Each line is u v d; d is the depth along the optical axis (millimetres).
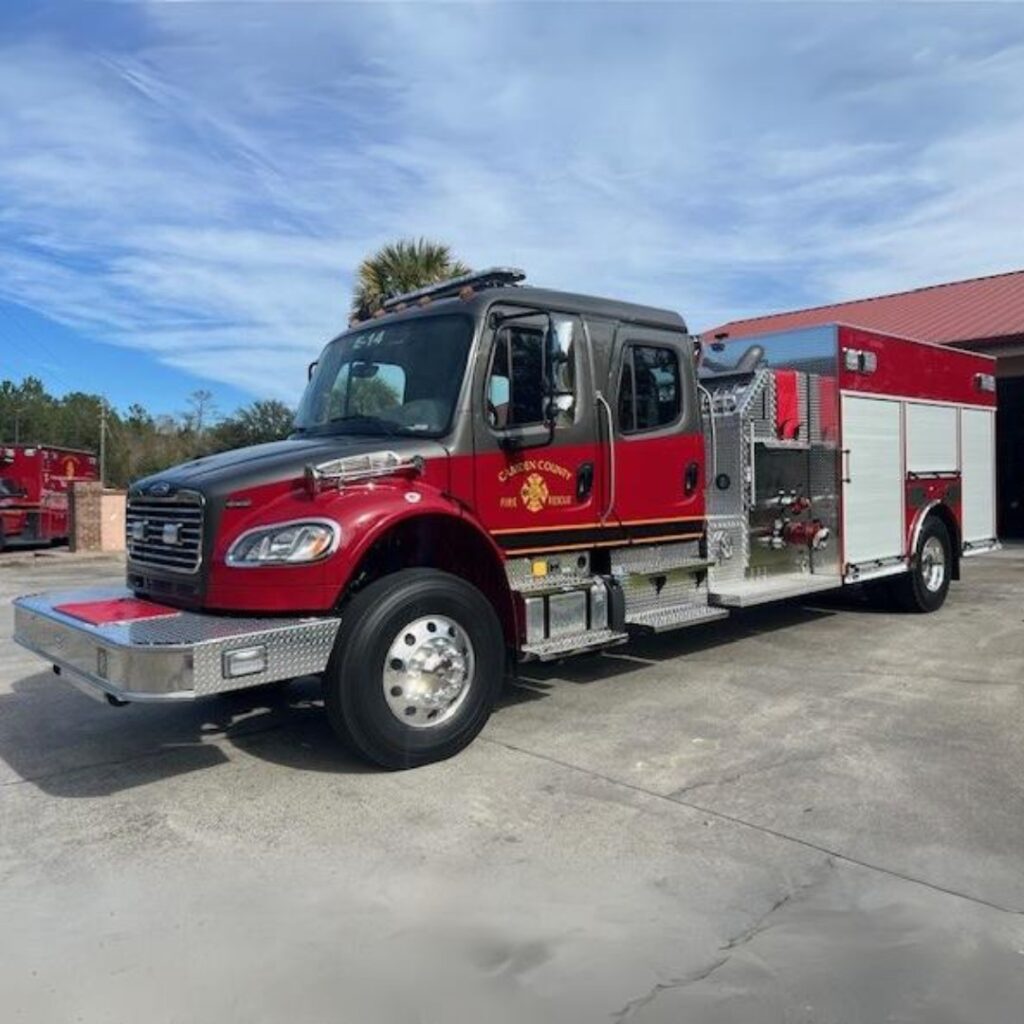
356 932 3299
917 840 3953
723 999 2855
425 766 5000
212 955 3162
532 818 4273
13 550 22891
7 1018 2811
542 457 5832
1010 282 21031
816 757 5016
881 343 8961
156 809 4496
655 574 6660
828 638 8234
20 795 4727
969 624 8906
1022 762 4902
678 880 3633
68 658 4781
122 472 54531
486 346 5562
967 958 3057
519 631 5652
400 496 5066
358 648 4766
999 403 20188
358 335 6215
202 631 4520
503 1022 2768
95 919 3422
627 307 6488
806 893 3508
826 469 8398
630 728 5609
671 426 6762
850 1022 2734
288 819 4328
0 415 74062
